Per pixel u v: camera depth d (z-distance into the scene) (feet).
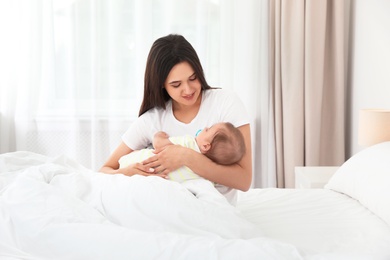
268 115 11.04
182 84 5.21
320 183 7.63
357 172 6.12
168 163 5.00
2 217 4.03
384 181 5.35
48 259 3.63
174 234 3.63
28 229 3.84
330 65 10.62
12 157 5.50
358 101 10.05
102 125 11.41
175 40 5.24
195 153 4.99
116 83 11.23
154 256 3.38
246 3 10.87
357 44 10.11
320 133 10.68
